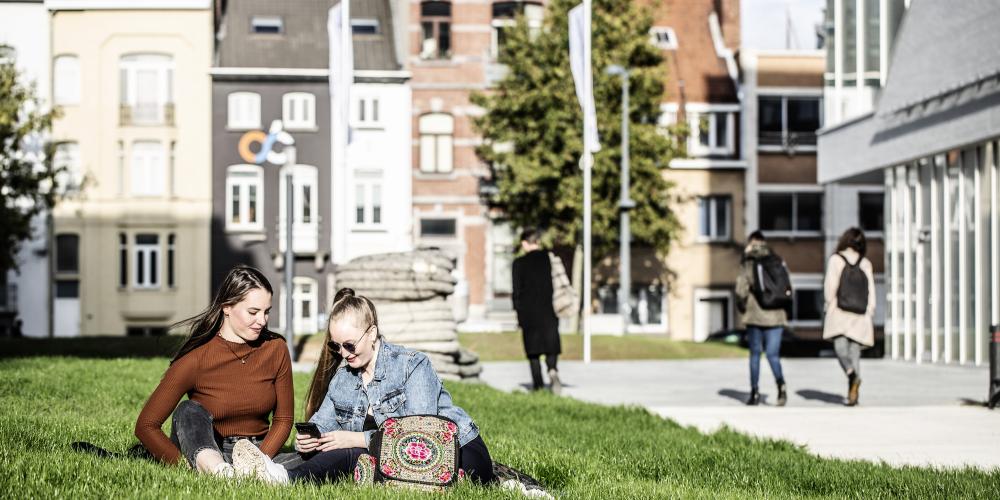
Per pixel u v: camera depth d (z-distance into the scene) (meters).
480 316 45.94
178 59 45.28
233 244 45.22
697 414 12.92
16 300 44.38
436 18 46.53
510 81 43.25
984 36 21.52
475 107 46.34
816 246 48.03
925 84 23.75
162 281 45.16
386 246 45.69
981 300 22.20
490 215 46.28
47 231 44.47
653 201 43.34
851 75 27.45
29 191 32.72
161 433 6.19
